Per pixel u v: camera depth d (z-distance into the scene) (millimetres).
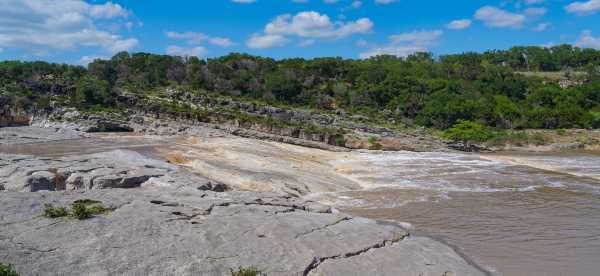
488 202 27953
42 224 15391
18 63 94625
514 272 16031
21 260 12516
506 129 89000
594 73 134375
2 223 15172
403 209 25703
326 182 31844
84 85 80312
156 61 107000
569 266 16734
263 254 14625
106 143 54906
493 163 47031
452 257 16703
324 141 73125
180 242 14875
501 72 121000
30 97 77438
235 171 30281
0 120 73188
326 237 16656
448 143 76812
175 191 21641
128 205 18281
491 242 19672
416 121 94438
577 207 26906
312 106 97125
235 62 112375
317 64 116562
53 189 23359
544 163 49375
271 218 18125
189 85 97750
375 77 110438
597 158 58125
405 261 15539
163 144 51906
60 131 66375
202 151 40812
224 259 14047
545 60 169750
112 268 12812
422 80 108250
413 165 44125
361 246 16234
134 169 26141
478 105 92125
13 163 26031
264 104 90562
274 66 114125
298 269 13836
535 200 28766
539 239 20266
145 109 78875
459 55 168000
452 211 25422
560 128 89000
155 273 12805
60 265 12617
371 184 33375
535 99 102000
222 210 18719
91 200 18516
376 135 76688
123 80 95750
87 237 14594
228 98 91312
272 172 32000
